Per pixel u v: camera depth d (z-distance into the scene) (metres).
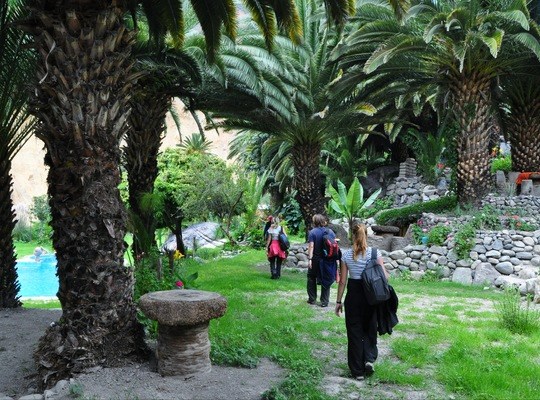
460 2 12.61
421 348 5.71
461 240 11.84
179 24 7.99
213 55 8.39
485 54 13.20
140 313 6.15
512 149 16.52
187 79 11.34
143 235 8.36
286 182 26.75
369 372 4.95
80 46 4.82
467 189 14.14
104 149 4.95
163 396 4.26
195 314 4.55
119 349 4.93
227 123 15.43
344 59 14.47
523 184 15.01
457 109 14.20
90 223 4.85
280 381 4.71
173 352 4.68
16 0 7.79
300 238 23.89
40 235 31.77
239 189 21.28
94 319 4.84
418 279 12.16
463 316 7.72
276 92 12.18
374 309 4.91
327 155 27.73
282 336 6.29
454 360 5.34
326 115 14.41
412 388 4.66
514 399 4.27
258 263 15.41
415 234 13.39
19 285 9.02
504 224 12.48
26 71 7.93
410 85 15.33
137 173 10.90
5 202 8.51
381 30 13.27
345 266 5.08
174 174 19.50
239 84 12.28
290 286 10.46
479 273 11.43
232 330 6.46
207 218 24.66
